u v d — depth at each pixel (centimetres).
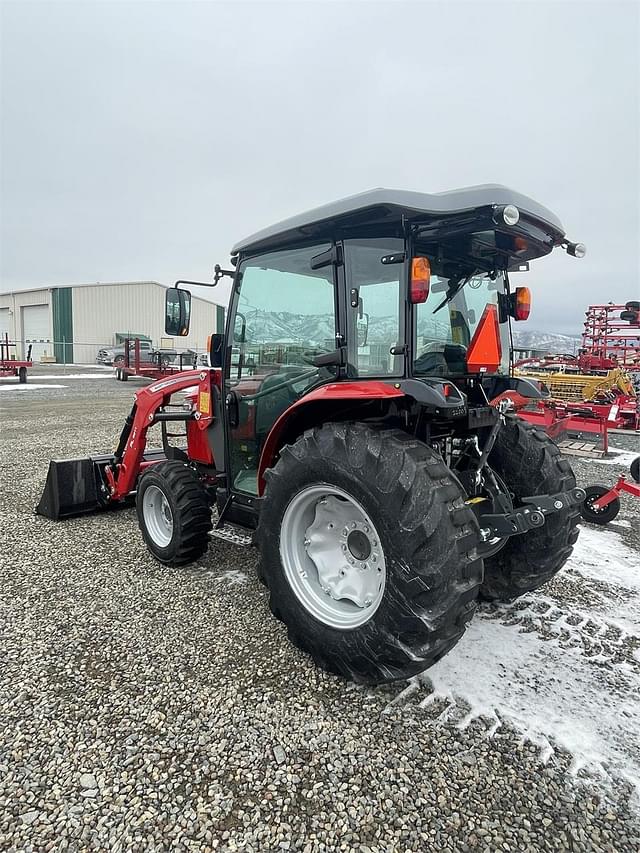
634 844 162
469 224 226
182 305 354
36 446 787
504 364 313
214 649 262
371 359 252
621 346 1287
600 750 200
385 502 211
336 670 237
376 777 185
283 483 254
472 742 202
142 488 369
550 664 254
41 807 172
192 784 182
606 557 390
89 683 234
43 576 344
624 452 814
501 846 161
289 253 295
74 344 3450
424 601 202
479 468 269
